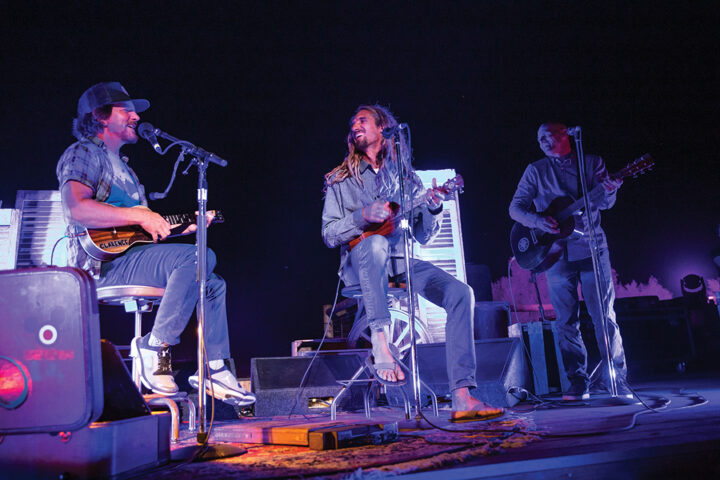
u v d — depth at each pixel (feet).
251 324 21.72
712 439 4.96
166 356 7.81
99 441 4.42
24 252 13.75
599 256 11.48
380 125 9.61
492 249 24.02
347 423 6.36
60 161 8.29
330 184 9.43
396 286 8.87
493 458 4.75
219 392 8.30
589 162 12.18
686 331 20.13
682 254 25.13
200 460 5.44
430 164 23.44
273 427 6.52
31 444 4.47
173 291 7.79
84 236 8.02
